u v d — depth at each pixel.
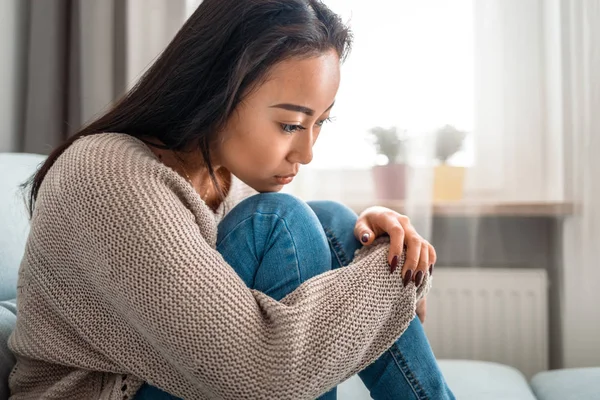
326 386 0.75
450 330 1.81
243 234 0.85
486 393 1.25
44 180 0.84
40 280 0.82
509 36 1.73
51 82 1.73
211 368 0.71
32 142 1.74
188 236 0.75
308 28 0.83
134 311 0.73
